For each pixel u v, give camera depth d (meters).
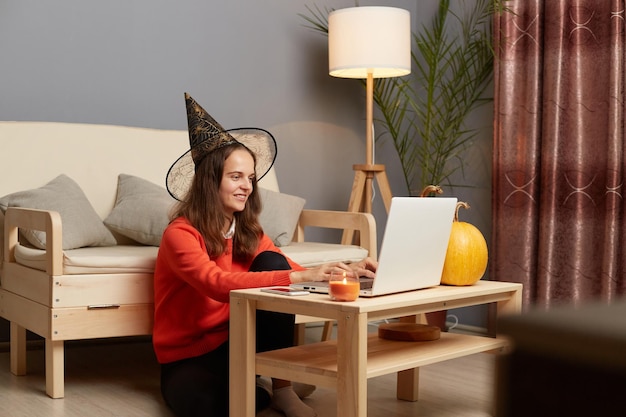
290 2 3.61
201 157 2.00
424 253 1.73
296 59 3.63
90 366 2.68
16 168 2.66
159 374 2.56
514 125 3.27
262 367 1.67
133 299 2.24
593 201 3.04
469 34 3.63
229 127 3.42
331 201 3.78
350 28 3.18
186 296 2.01
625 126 2.93
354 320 1.46
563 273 3.12
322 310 1.53
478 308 3.60
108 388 2.34
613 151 2.94
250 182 2.02
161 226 2.64
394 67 3.18
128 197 2.75
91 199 2.78
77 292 2.17
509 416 0.33
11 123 2.71
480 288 1.84
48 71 2.97
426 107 3.84
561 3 3.09
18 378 2.45
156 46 3.22
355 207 3.37
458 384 2.41
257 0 3.49
